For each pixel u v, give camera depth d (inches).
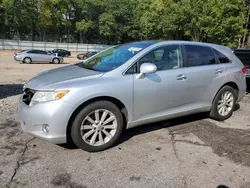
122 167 122.6
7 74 492.7
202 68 173.9
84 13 2015.3
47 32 1969.7
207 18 1114.7
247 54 310.5
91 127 135.2
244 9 993.5
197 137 161.0
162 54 158.9
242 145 150.6
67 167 121.1
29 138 152.9
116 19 2048.5
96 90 131.0
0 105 229.1
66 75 142.7
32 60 864.3
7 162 124.2
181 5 1310.3
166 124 183.2
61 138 127.4
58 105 123.9
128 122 147.1
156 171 119.8
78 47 1913.1
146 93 147.9
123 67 143.7
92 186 107.3
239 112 220.7
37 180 110.1
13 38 1788.9
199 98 175.6
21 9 1647.4
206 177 115.9
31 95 133.0
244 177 116.7
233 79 193.3
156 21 1486.2
